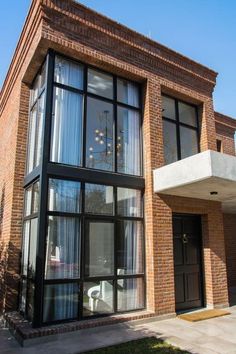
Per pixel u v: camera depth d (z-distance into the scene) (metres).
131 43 7.61
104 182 6.69
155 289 6.64
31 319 5.64
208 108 9.13
